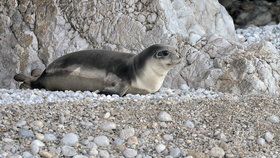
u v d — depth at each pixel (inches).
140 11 794.2
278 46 943.7
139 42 783.7
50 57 800.3
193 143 531.5
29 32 810.8
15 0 821.2
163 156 513.7
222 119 568.1
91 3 804.6
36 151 500.7
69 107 567.5
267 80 725.3
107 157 504.7
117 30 791.1
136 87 682.2
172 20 800.3
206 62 751.1
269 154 530.0
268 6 1122.7
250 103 605.3
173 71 754.2
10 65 808.3
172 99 609.0
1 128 526.3
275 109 598.5
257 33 1017.5
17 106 566.3
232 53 748.0
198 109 581.6
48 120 541.6
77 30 804.0
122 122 547.8
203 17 862.5
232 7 1130.7
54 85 716.0
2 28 816.9
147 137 532.1
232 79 729.6
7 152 498.0
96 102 586.9
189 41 776.9
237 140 541.6
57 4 813.2
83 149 510.0
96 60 700.7
